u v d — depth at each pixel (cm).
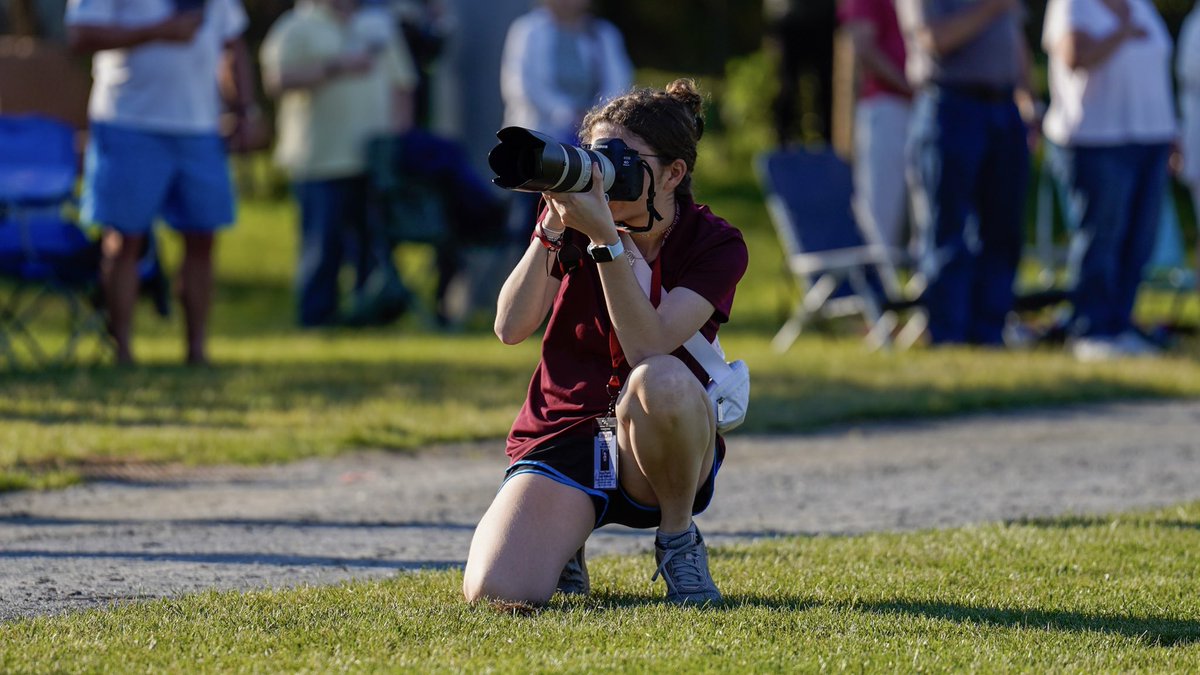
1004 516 1873
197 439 2336
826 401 2819
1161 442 2473
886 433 2597
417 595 1347
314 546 1678
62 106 3381
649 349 1288
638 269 1317
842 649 1142
